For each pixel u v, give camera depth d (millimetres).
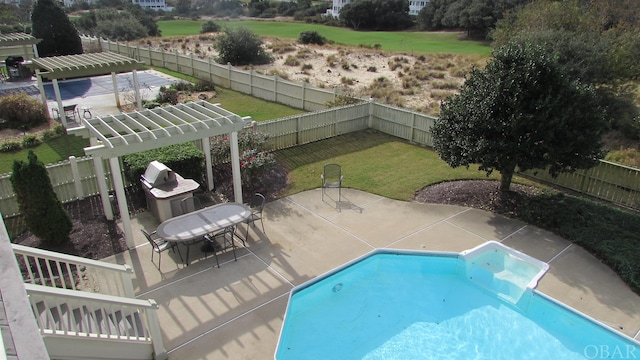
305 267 9242
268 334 7465
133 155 12062
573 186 12898
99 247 9820
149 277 8844
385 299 8828
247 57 33344
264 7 98688
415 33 67562
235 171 11211
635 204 11820
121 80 27406
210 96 22984
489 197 12109
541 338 7883
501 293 8820
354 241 10203
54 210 9461
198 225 9305
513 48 10914
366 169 14211
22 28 39750
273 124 15312
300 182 13266
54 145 16219
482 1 57969
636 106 18953
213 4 101562
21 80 27406
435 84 25328
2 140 16406
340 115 17078
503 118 10461
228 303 8172
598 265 9367
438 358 7520
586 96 10484
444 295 8945
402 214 11453
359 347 7699
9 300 3906
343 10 76000
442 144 11578
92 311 6184
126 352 6559
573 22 22281
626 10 26406
